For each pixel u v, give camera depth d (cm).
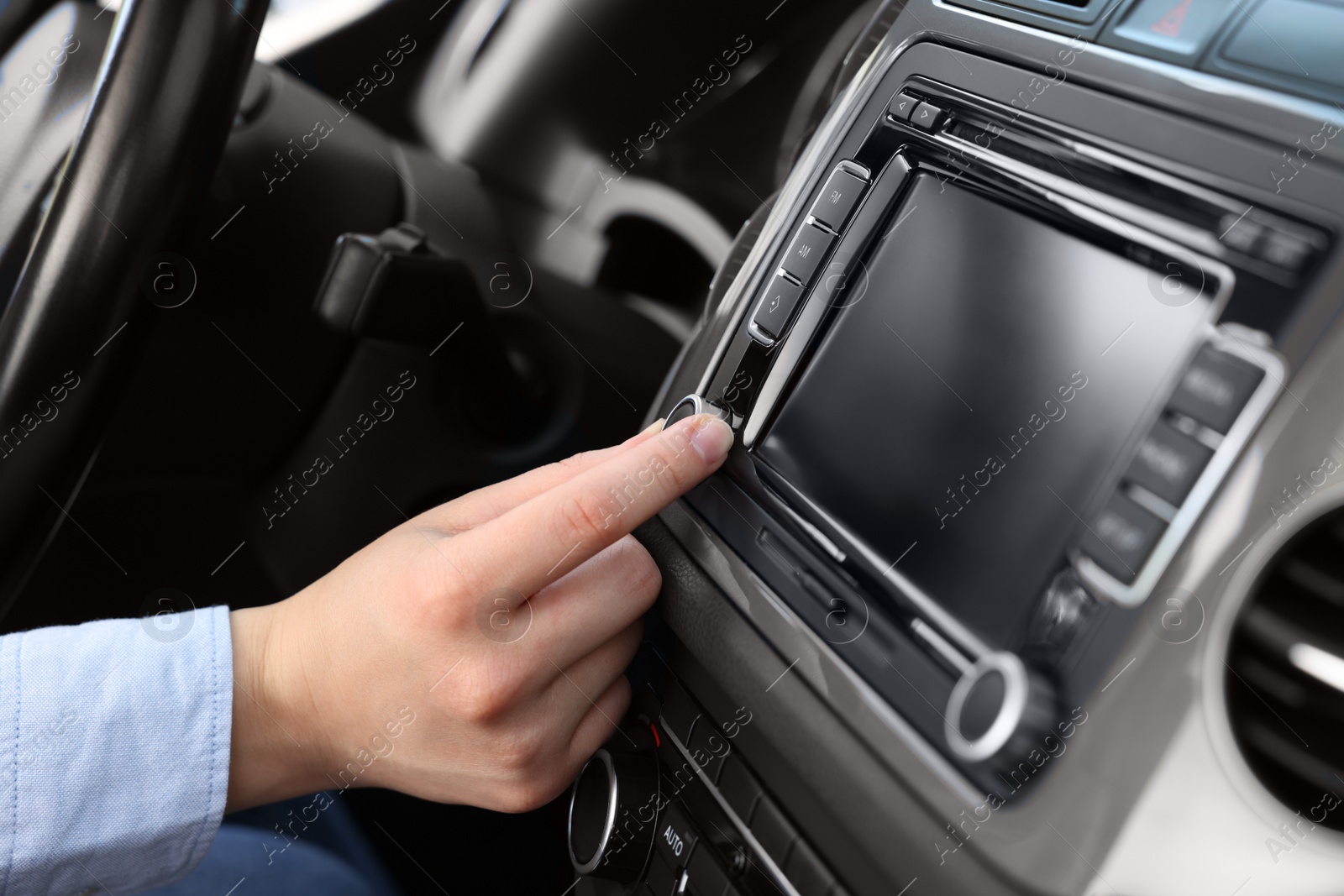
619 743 60
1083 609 42
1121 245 45
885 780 46
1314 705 37
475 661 53
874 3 129
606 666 58
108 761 57
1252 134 42
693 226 125
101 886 59
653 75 126
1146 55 47
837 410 54
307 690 58
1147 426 42
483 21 124
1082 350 45
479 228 115
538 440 111
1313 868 35
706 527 57
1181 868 37
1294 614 38
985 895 41
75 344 66
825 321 56
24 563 71
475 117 124
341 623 57
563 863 69
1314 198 40
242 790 62
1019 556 45
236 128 96
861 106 58
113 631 60
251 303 96
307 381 100
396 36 125
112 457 93
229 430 98
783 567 53
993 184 51
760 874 51
